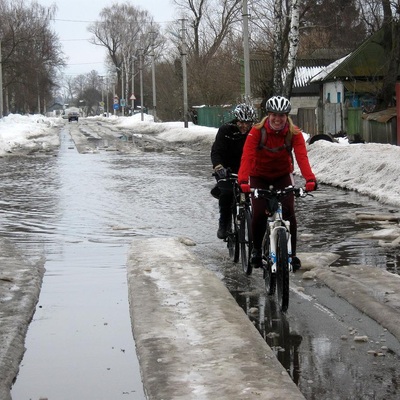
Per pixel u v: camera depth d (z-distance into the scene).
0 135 53.66
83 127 92.88
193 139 54.97
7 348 7.96
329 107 43.41
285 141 9.77
